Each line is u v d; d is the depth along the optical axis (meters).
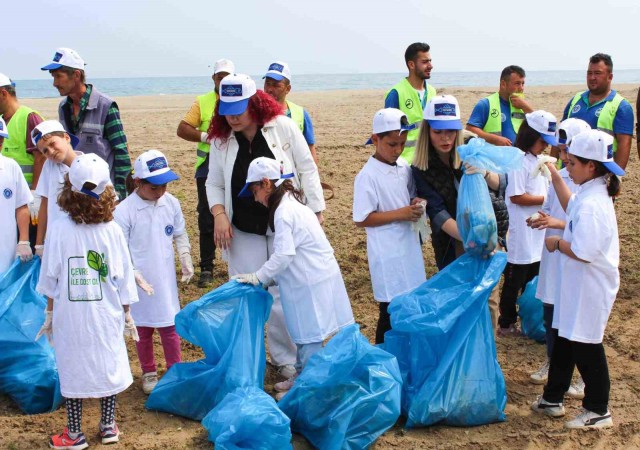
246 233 5.64
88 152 6.46
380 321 5.55
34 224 6.24
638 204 10.94
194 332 5.06
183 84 135.00
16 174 5.74
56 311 4.71
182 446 4.79
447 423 4.95
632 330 6.57
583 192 4.82
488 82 109.12
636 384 5.60
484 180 4.93
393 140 5.18
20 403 5.35
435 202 5.20
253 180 5.11
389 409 4.68
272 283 5.37
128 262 4.86
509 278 6.41
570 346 4.96
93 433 4.98
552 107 24.86
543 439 4.84
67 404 4.75
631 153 15.41
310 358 4.84
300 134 5.68
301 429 4.83
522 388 5.56
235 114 5.25
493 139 7.36
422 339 4.97
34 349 5.38
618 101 7.42
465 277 4.97
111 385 4.73
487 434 4.89
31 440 4.90
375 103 30.73
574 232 4.69
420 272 5.38
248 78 5.37
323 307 5.21
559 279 4.91
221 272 8.34
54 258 4.67
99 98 6.46
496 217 5.20
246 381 4.89
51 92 89.69
